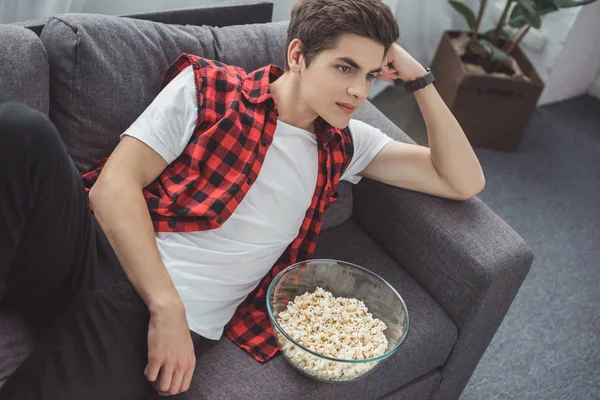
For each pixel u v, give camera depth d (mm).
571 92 2994
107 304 1131
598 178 2604
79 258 1128
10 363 1094
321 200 1408
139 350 1134
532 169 2578
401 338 1261
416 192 1495
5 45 1195
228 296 1304
